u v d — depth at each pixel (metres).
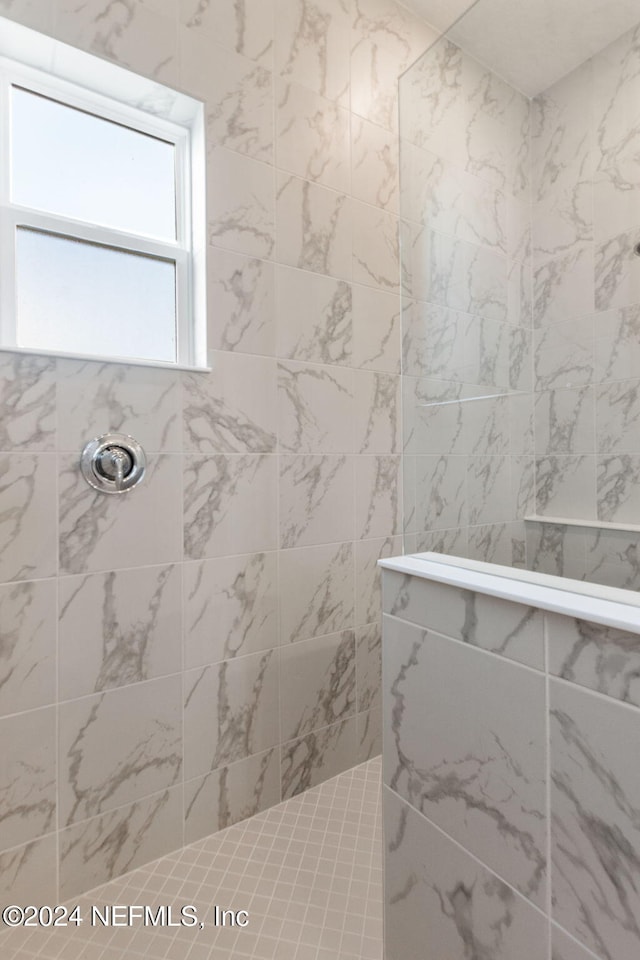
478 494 0.99
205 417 1.42
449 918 0.81
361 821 1.51
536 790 0.67
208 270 1.41
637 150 0.87
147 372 1.33
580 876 0.62
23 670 1.19
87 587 1.26
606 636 0.58
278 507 1.56
